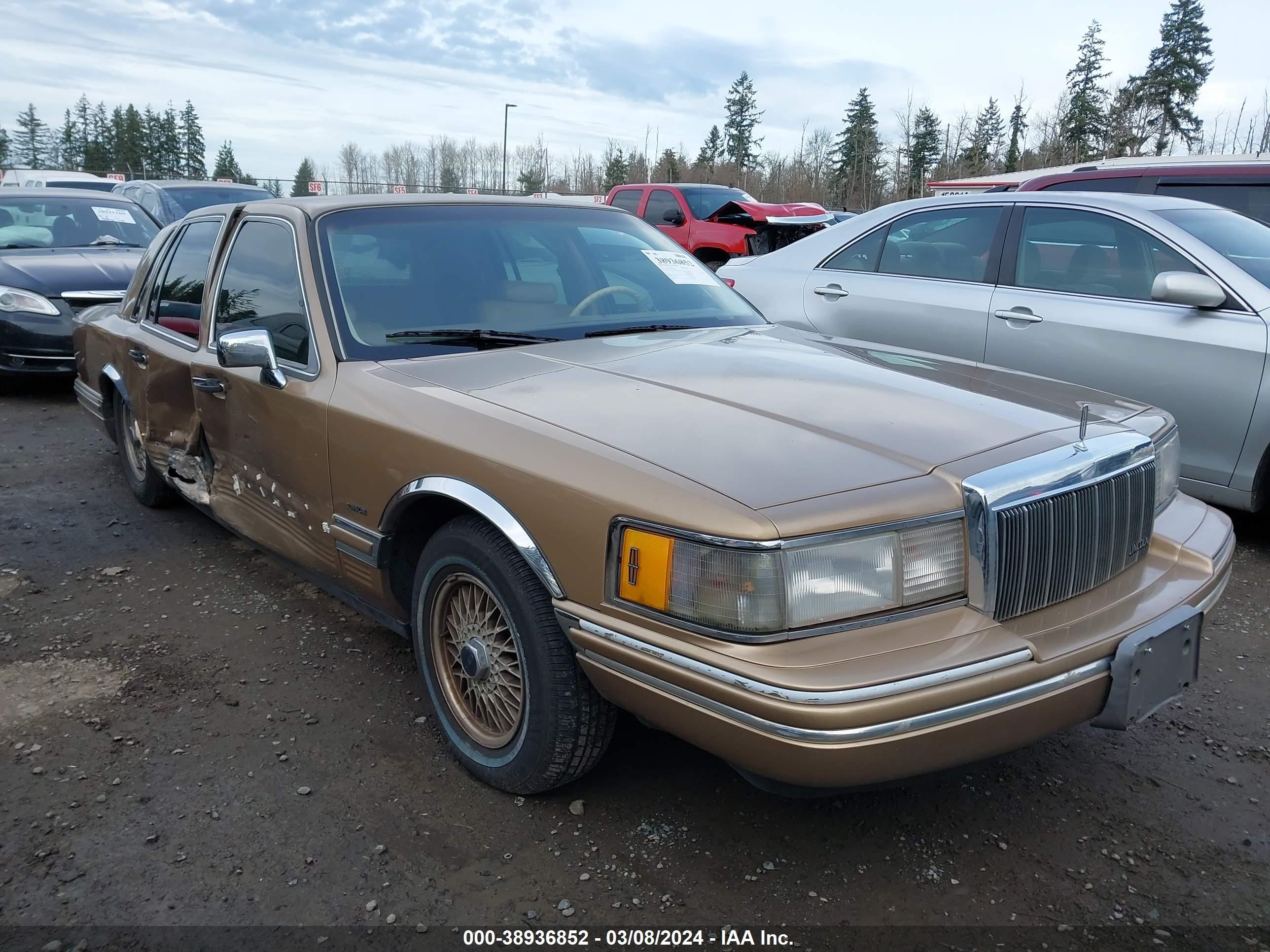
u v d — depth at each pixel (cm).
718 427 235
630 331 344
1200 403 444
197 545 461
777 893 228
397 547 289
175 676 332
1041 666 203
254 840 245
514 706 256
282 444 323
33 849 240
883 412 247
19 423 716
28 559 441
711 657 197
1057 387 296
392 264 333
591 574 219
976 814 260
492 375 286
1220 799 270
